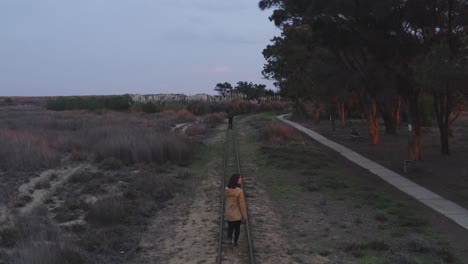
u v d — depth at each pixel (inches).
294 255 383.6
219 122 2359.7
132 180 689.0
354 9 753.0
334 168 878.4
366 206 561.6
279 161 931.3
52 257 334.6
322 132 1705.2
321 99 1322.6
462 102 1118.4
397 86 854.5
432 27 782.5
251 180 738.2
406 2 747.4
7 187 622.2
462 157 968.9
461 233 444.1
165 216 516.1
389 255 373.4
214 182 716.7
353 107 2218.3
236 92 4970.5
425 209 546.3
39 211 494.0
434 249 385.1
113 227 452.8
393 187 681.6
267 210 540.1
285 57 1577.3
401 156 1018.1
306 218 507.2
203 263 364.2
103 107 2935.5
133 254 387.2
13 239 398.9
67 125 1471.5
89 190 621.0
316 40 930.1
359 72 948.0
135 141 930.1
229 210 401.4
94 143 1021.2
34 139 970.1
